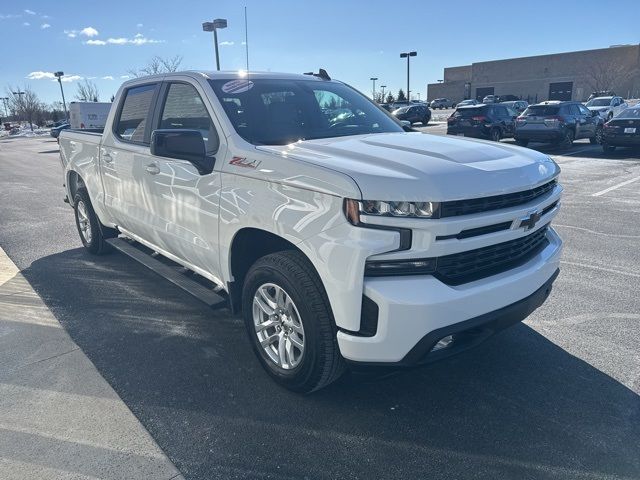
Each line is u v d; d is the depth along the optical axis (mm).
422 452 2820
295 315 3162
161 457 2795
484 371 3627
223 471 2691
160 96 4422
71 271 5820
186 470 2699
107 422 3094
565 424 3041
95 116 33375
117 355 3898
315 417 3127
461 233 2752
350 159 2990
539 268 3170
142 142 4590
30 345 4066
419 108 37719
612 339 4039
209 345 4047
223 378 3564
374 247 2627
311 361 3029
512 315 3035
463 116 21562
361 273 2672
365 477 2641
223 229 3498
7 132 68500
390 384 3475
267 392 3389
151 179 4340
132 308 4766
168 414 3166
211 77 4008
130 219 4914
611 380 3484
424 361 2801
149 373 3641
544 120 18594
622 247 6496
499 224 2916
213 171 3561
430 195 2621
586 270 5637
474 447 2855
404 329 2670
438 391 3396
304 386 3180
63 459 2783
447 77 90062
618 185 11227
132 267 5922
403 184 2646
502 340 4059
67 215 9156
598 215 8320
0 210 9711
